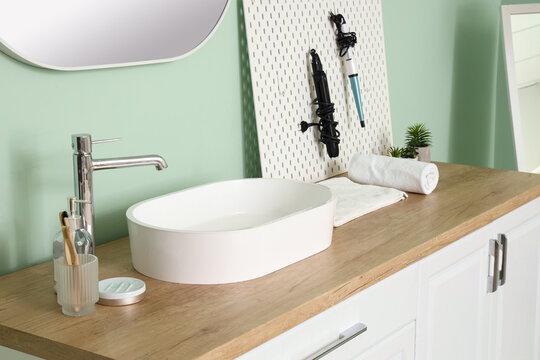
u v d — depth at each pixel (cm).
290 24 190
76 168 128
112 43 148
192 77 171
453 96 292
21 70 136
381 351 142
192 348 102
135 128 159
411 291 148
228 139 184
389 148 233
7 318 114
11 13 130
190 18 163
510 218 186
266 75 183
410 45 259
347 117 212
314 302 119
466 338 176
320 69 194
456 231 158
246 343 107
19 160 138
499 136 328
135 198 162
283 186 160
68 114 145
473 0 296
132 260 135
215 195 156
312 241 139
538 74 295
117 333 108
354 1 215
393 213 169
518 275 197
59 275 113
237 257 126
